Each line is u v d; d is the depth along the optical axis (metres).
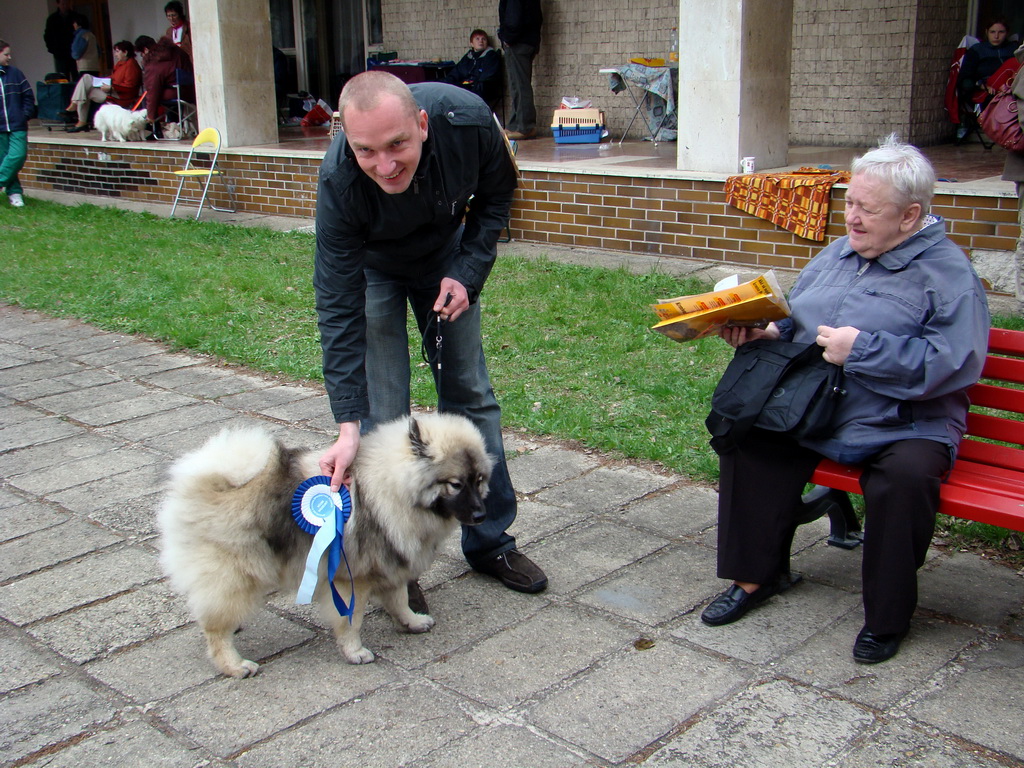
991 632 3.20
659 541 3.99
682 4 8.52
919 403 3.10
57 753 2.71
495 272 8.58
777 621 3.33
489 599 3.57
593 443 5.01
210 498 2.91
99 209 13.00
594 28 13.46
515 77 13.45
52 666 3.18
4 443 5.34
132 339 7.42
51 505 4.51
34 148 15.31
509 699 2.92
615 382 5.86
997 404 3.39
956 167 8.91
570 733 2.74
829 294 3.25
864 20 11.03
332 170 2.90
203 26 12.41
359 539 2.97
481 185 3.31
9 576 3.82
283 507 2.92
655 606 3.46
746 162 8.53
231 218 12.26
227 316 7.73
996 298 6.99
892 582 2.96
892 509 2.95
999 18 11.27
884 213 3.00
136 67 15.73
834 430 3.19
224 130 12.65
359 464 3.03
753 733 2.71
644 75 12.08
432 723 2.81
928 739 2.66
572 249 9.61
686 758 2.62
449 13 15.21
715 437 3.29
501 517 3.63
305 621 3.45
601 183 9.30
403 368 3.57
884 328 3.08
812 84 11.67
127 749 2.72
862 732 2.70
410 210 3.03
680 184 8.72
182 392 6.20
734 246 8.53
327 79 17.94
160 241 10.56
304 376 6.38
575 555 3.89
